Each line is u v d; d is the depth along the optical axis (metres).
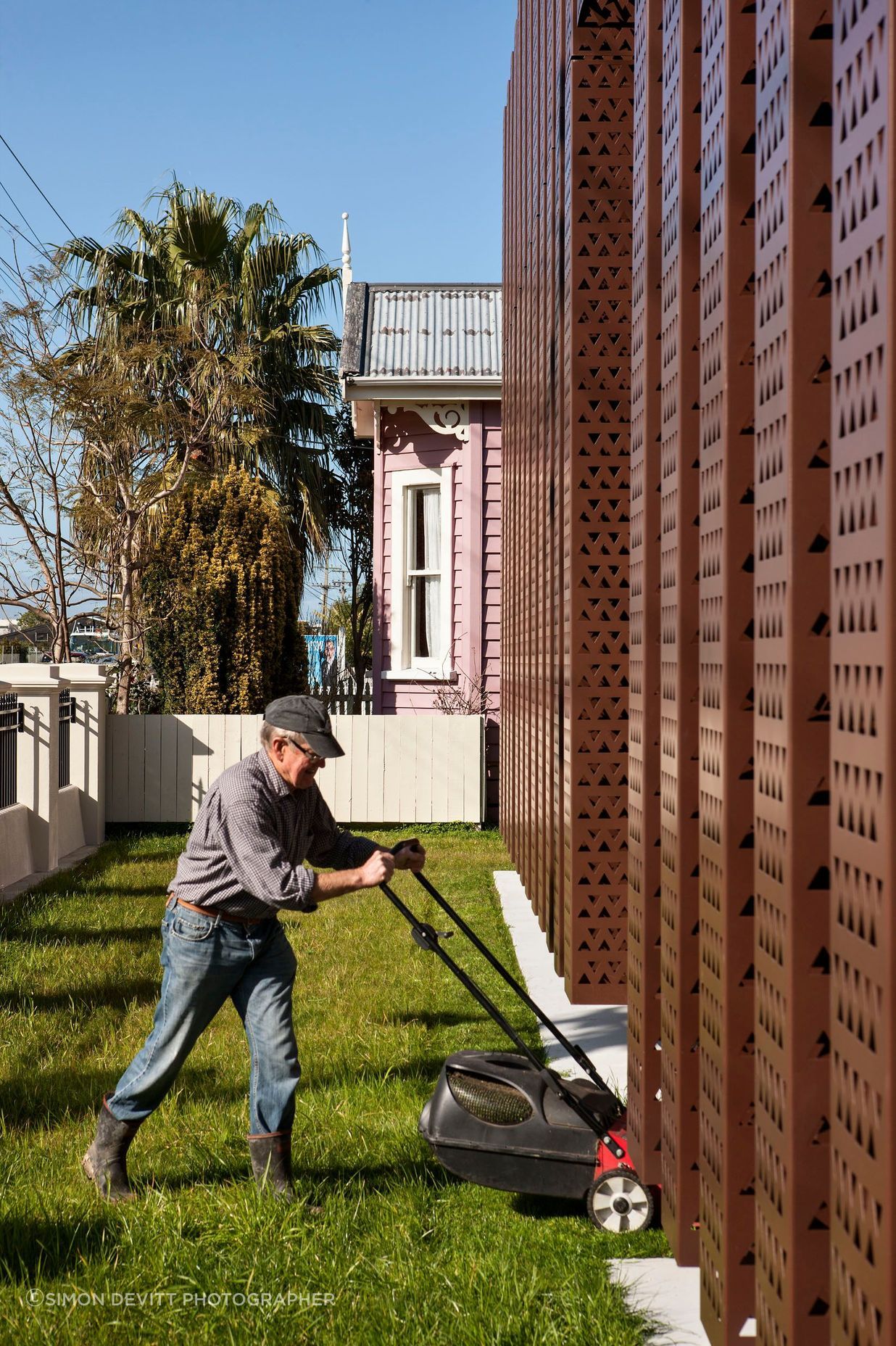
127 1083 3.98
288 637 15.40
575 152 5.95
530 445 8.88
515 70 10.77
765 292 2.24
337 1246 3.57
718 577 2.68
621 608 6.16
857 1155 1.77
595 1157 3.81
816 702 2.06
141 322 17.81
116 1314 3.21
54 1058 5.54
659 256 3.81
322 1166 4.27
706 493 2.82
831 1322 1.94
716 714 2.70
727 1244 2.60
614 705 6.21
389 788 14.27
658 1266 3.54
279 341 20.08
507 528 11.89
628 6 5.89
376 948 7.92
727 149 2.60
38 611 16.06
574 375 6.05
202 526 14.75
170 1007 3.95
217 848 3.88
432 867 11.28
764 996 2.26
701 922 2.88
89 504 16.00
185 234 19.73
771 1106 2.21
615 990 6.25
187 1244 3.54
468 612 15.13
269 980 4.00
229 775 3.92
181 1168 4.24
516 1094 3.97
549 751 7.58
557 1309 3.23
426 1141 3.95
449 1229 3.79
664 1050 3.39
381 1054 5.55
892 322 1.61
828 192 2.04
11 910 9.09
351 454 22.09
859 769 1.75
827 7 2.03
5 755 10.57
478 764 14.26
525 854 9.64
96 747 12.90
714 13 2.74
